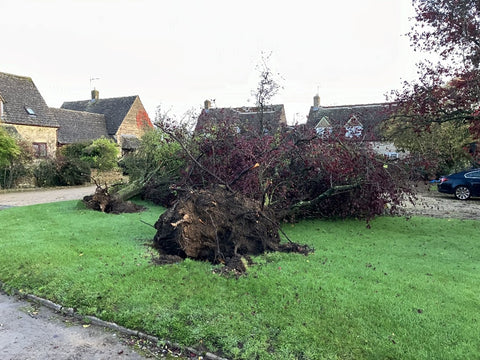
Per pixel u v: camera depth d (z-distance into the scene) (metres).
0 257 4.97
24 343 3.13
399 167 6.85
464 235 6.61
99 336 3.25
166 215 5.39
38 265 4.64
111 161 22.44
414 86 8.33
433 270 4.50
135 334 3.24
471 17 7.62
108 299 3.70
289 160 7.51
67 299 3.82
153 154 11.35
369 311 3.29
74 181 19.23
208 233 5.07
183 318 3.29
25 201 12.54
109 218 8.04
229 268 4.46
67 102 36.59
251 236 5.37
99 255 5.04
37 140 23.83
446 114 8.27
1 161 15.55
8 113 22.03
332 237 6.46
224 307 3.45
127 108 33.16
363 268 4.54
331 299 3.53
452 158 16.88
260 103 10.70
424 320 3.12
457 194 13.25
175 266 4.52
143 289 3.85
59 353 2.98
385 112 8.80
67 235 6.24
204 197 5.44
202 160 8.14
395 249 5.61
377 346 2.78
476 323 3.09
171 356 2.94
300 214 8.12
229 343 2.92
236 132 8.50
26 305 3.91
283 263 4.73
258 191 6.85
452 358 2.62
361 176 6.91
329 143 6.87
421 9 8.11
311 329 3.02
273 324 3.12
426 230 7.05
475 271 4.51
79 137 28.30
